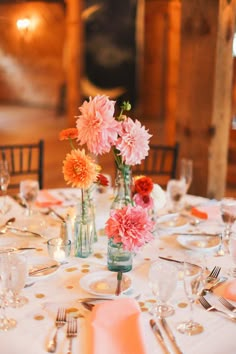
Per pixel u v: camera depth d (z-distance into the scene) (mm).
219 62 2814
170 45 6660
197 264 1213
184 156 3080
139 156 1438
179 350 1073
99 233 1825
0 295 1182
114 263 1482
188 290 1176
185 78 2971
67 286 1388
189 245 1695
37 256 1569
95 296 1327
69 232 1664
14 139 7691
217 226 1921
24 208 2117
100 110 1376
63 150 6949
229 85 2930
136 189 1535
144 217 1297
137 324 1128
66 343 1094
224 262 1574
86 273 1482
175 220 1963
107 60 12070
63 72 11805
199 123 2963
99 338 1086
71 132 1503
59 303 1275
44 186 5090
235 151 5320
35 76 12484
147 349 1064
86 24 11742
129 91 12148
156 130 9406
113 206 1563
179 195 2061
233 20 2830
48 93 12398
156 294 1182
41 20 11734
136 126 1428
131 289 1367
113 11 11750
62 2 11266
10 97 13141
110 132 1383
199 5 2797
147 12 10648
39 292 1344
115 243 1429
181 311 1256
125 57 11977
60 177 5484
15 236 1774
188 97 2980
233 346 1140
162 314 1231
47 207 2135
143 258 1603
